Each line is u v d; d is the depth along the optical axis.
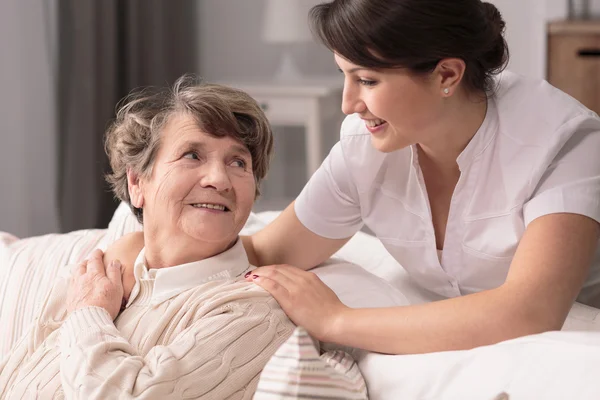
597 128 1.47
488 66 1.44
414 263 1.71
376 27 1.31
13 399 1.39
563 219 1.38
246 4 4.84
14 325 1.75
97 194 3.90
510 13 4.27
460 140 1.51
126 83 4.12
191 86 1.54
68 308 1.51
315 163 4.12
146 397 1.21
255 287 1.46
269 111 4.13
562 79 3.80
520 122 1.48
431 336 1.31
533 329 1.28
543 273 1.32
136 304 1.50
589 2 4.29
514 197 1.49
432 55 1.34
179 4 4.43
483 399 1.17
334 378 1.15
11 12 3.77
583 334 1.19
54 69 3.86
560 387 1.11
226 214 1.48
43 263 1.82
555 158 1.46
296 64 4.86
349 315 1.39
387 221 1.71
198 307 1.41
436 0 1.32
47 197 4.01
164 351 1.28
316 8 1.39
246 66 4.90
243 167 1.51
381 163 1.66
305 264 1.80
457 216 1.59
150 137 1.50
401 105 1.38
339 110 4.59
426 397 1.23
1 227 3.82
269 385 1.14
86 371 1.28
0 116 3.76
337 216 1.77
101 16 3.88
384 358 1.34
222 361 1.31
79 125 3.83
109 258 1.62
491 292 1.32
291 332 1.41
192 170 1.47
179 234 1.49
